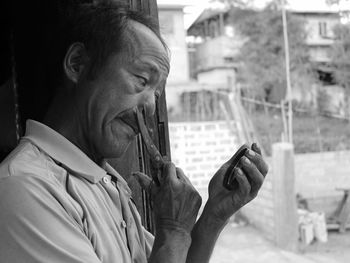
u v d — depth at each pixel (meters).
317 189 5.54
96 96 1.00
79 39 1.01
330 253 4.87
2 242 0.84
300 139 5.62
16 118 2.23
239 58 5.65
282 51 5.68
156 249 0.97
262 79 5.65
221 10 5.59
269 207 5.27
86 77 1.01
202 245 1.13
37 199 0.87
